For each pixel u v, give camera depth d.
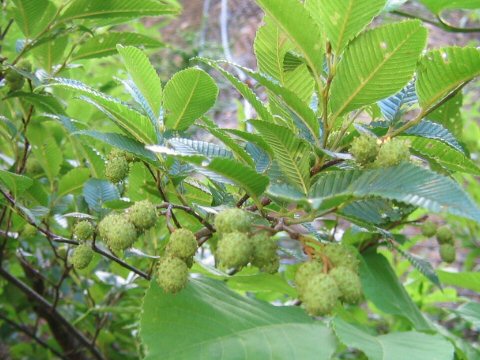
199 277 0.28
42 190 0.38
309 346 0.25
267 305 0.28
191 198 0.34
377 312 0.55
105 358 0.51
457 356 0.40
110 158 0.30
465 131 0.71
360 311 0.55
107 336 0.52
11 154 0.52
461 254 0.96
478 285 0.43
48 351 0.59
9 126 0.41
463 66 0.26
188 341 0.24
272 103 0.31
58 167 0.42
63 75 0.50
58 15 0.39
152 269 0.37
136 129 0.29
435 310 0.61
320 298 0.22
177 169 0.30
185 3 1.99
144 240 0.40
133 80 0.31
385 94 0.26
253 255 0.24
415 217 0.52
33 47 0.39
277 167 0.29
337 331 0.25
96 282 0.51
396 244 0.41
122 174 0.30
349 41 0.25
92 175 0.41
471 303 0.40
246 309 0.27
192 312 0.25
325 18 0.25
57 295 0.45
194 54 1.41
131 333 0.55
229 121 1.28
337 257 0.24
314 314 0.22
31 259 0.51
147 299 0.25
